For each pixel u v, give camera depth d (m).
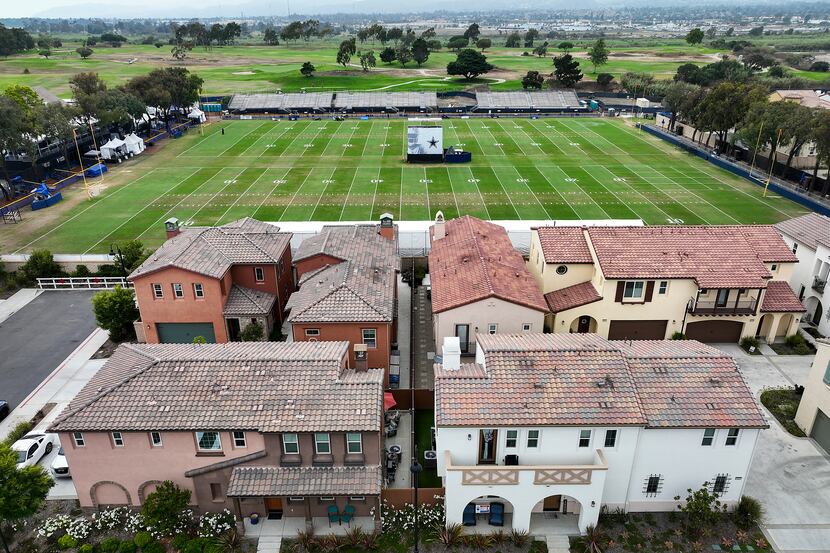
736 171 88.25
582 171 89.19
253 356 30.48
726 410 27.55
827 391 32.78
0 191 79.00
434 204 73.94
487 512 28.34
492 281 38.53
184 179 86.12
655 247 42.84
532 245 48.00
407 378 40.22
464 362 38.03
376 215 69.81
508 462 27.58
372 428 26.97
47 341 45.22
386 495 29.23
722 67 159.50
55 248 61.69
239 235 46.31
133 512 29.44
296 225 56.84
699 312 41.59
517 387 27.73
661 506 29.28
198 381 28.97
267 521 29.11
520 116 132.12
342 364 31.28
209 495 29.02
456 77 182.38
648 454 27.92
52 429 27.23
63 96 144.50
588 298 42.12
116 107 101.62
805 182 80.62
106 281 53.97
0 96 78.31
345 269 41.12
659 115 121.12
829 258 44.62
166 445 28.02
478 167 91.12
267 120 128.88
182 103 121.75
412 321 47.44
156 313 42.19
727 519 28.91
